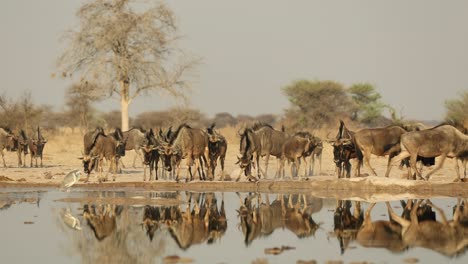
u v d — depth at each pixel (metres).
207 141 86.56
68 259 47.06
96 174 97.88
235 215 64.38
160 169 105.75
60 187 80.38
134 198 73.38
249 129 84.94
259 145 86.94
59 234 55.62
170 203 71.00
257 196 77.38
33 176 95.19
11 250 49.91
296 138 88.94
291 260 45.97
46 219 62.03
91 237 54.50
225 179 90.88
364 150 81.12
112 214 64.56
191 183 83.56
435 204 70.00
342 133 85.12
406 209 66.94
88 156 84.75
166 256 47.59
